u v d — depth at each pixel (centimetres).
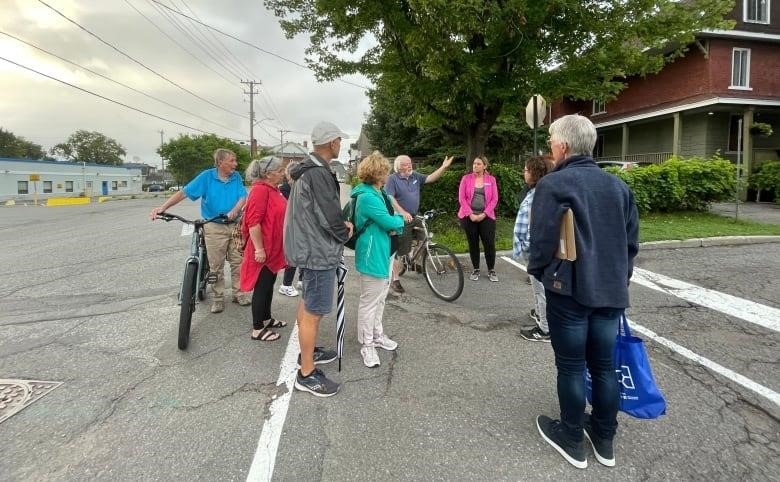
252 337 395
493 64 805
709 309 463
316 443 248
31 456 237
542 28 772
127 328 425
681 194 1069
